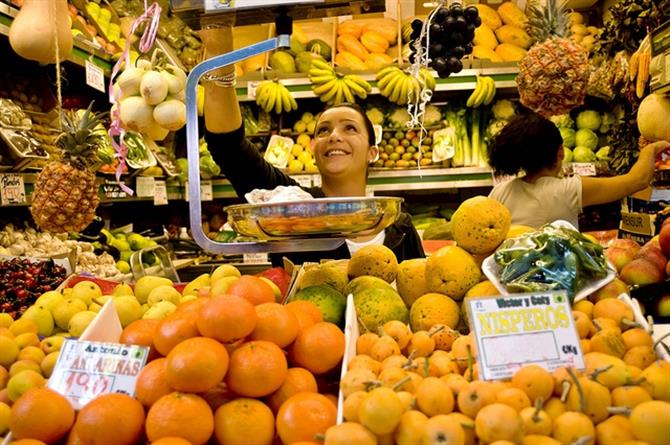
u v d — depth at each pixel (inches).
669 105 87.3
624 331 46.7
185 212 196.9
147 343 45.5
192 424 37.0
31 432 38.4
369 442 33.6
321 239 52.1
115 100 73.5
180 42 178.1
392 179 168.7
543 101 95.0
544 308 41.6
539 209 108.5
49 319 61.8
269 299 48.9
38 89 131.4
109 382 42.3
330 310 54.1
